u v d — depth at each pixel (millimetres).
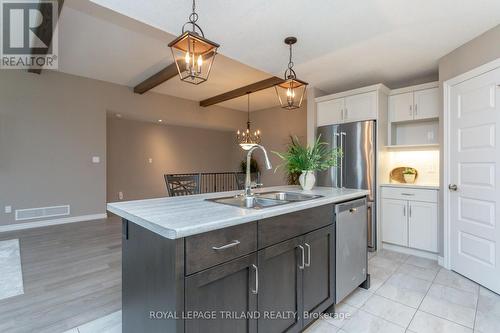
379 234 3459
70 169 4637
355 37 2480
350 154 3613
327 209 1914
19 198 4172
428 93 3316
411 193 3229
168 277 1078
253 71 4320
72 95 4637
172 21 2188
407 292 2297
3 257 2979
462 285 2416
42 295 2150
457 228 2670
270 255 1428
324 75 3596
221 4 1953
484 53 2387
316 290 1790
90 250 3217
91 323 1786
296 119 6570
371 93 3490
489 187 2314
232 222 1208
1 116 4016
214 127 7555
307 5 1979
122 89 5199
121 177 6457
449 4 1969
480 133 2396
